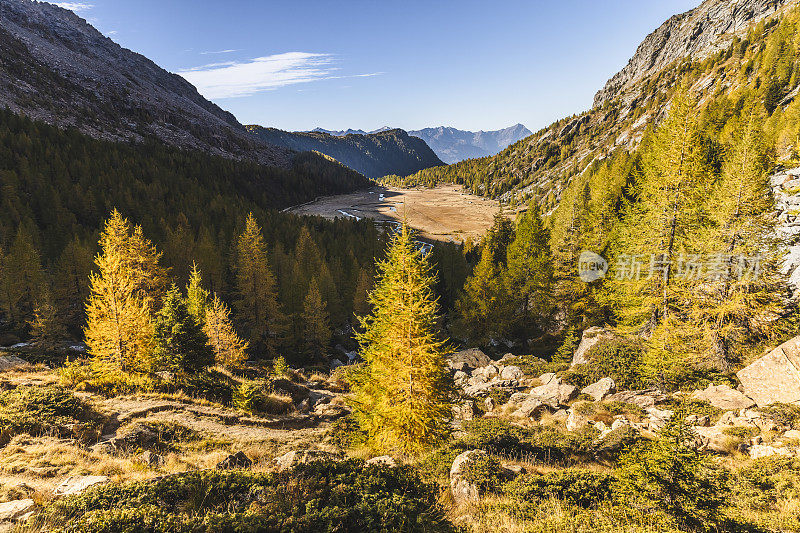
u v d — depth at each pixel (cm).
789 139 4812
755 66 13012
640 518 806
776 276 2356
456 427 2016
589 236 4372
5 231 6053
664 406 2033
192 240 6488
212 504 844
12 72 16100
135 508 736
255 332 4956
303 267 6450
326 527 726
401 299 1500
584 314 3994
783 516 870
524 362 3512
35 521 727
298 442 1955
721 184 2459
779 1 19475
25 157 9169
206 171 15138
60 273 5003
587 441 1606
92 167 10406
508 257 4978
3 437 1389
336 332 5991
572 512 891
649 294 2597
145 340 2675
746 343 2373
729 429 1576
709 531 771
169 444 1666
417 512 861
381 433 1548
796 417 1585
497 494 1045
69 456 1293
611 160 11038
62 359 3312
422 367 1480
